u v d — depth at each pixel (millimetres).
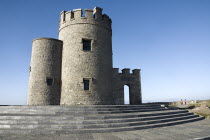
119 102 26344
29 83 19094
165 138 8641
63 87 18641
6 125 9930
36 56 19047
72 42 19094
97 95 18125
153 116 13703
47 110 12156
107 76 19734
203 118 17469
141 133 9750
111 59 21172
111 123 10984
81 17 19578
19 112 11938
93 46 19203
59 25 21953
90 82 18109
